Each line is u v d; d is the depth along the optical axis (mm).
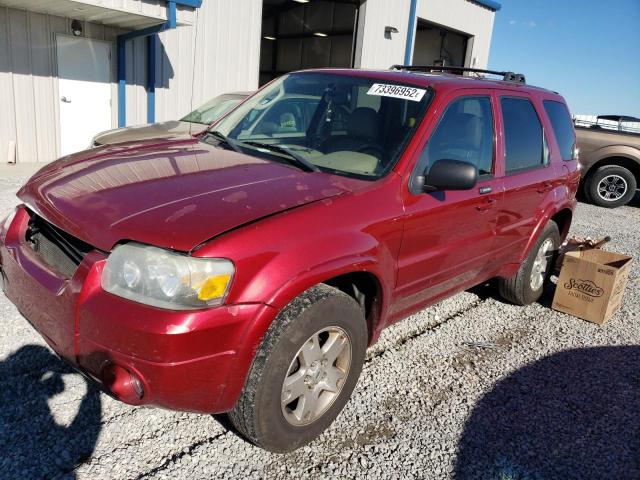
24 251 2721
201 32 12688
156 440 2684
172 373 2135
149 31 10828
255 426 2449
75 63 11047
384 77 3656
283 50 23828
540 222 4512
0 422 2666
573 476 2775
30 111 10719
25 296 2604
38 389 2943
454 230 3424
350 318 2705
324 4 20906
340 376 2797
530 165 4363
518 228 4242
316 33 21422
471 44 20719
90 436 2652
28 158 10914
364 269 2701
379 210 2846
